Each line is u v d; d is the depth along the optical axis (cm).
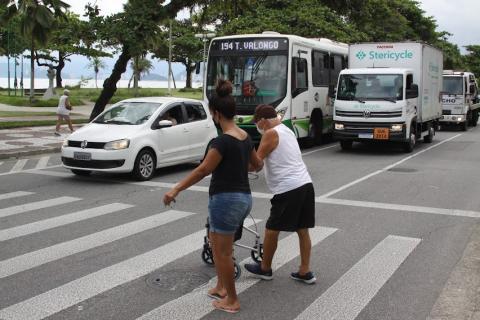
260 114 538
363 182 1162
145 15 1992
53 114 2991
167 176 1221
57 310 476
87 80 7556
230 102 463
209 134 1346
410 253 656
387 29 4500
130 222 793
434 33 5456
